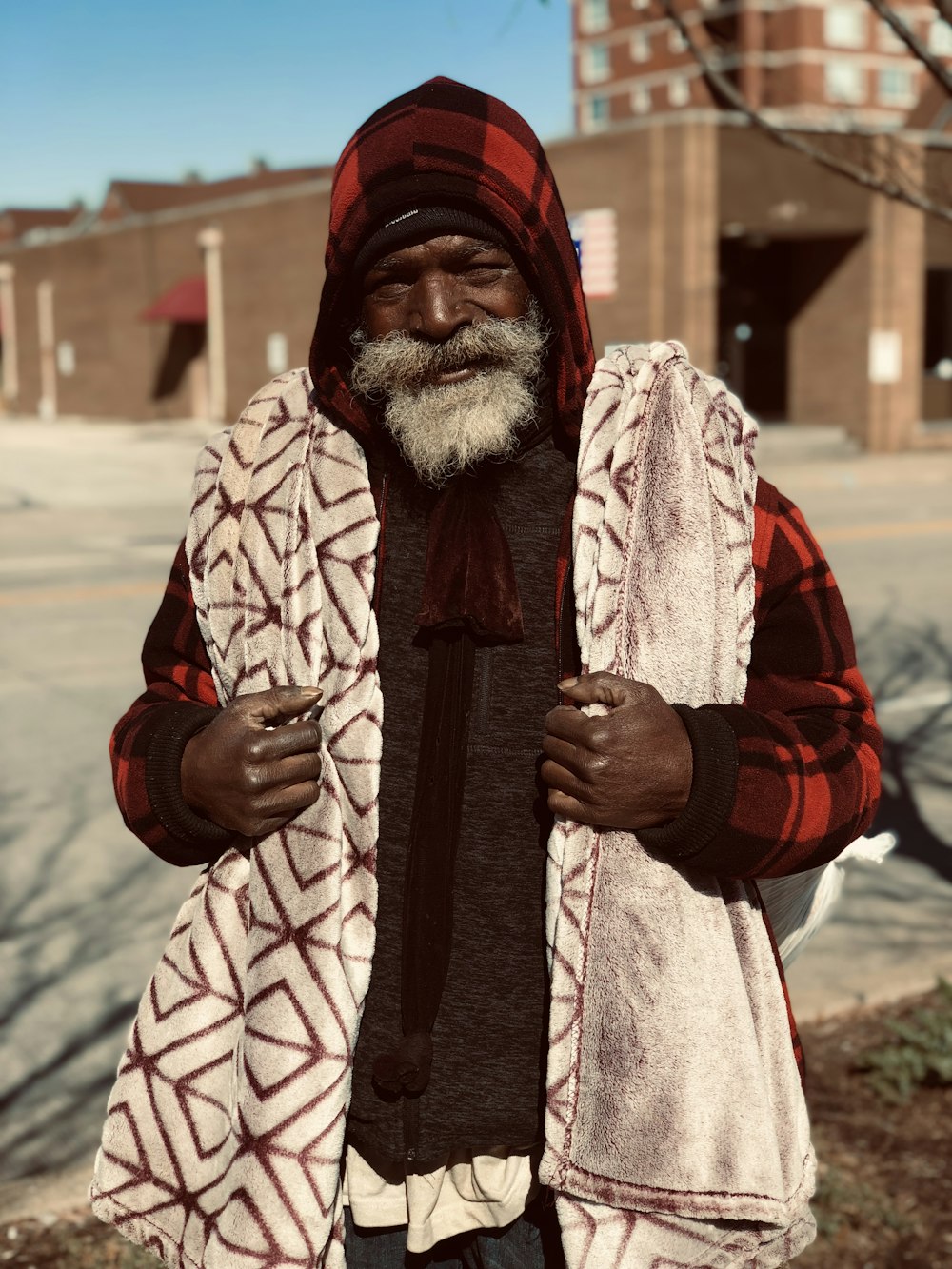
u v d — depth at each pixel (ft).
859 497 57.88
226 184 169.27
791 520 5.28
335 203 5.15
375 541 5.23
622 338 71.46
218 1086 5.18
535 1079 5.21
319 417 5.46
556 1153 4.83
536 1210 5.43
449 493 5.32
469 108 4.99
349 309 5.38
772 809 4.60
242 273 99.35
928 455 76.89
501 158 4.93
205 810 5.01
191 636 5.72
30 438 100.37
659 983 4.75
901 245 75.92
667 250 69.41
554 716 4.71
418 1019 5.15
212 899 5.26
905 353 77.25
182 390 112.16
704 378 5.30
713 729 4.63
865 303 76.33
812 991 13.41
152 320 103.30
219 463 5.63
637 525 4.99
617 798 4.60
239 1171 4.91
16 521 53.26
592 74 211.00
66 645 29.60
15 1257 9.45
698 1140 4.70
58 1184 10.44
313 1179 4.83
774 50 180.24
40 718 23.79
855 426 77.66
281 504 5.33
